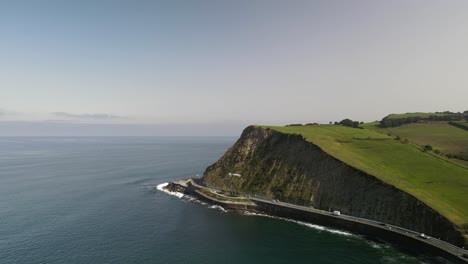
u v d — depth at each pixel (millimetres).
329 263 64500
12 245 72125
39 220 90625
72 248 70875
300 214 95062
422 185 90312
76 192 128875
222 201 108312
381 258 66812
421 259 66312
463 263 60500
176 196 123000
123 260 65312
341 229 86250
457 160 112312
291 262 64938
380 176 93000
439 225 72500
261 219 95250
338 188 98188
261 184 117188
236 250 71000
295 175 111750
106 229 83750
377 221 84375
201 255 68188
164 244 74062
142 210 102562
